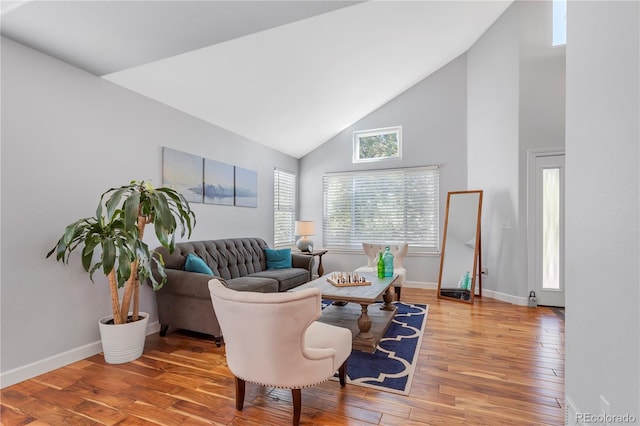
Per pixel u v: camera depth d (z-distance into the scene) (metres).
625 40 1.10
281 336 1.53
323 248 5.82
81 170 2.57
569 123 1.56
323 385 2.07
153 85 3.05
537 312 3.74
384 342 2.80
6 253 2.11
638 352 1.01
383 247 4.73
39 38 2.15
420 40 4.06
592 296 1.32
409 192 5.27
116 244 2.28
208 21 2.03
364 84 4.52
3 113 2.11
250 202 4.75
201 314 2.81
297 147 5.63
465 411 1.79
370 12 3.16
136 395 1.97
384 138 5.50
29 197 2.24
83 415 1.76
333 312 3.43
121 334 2.41
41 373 2.25
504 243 4.28
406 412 1.78
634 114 1.04
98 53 2.36
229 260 3.86
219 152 4.15
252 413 1.78
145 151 3.13
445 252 4.75
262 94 3.79
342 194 5.73
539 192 4.01
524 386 2.05
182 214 2.77
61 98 2.44
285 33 2.97
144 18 1.97
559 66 3.94
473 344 2.76
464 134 4.94
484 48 4.59
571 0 1.56
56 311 2.37
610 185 1.19
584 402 1.38
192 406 1.85
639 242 1.01
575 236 1.49
